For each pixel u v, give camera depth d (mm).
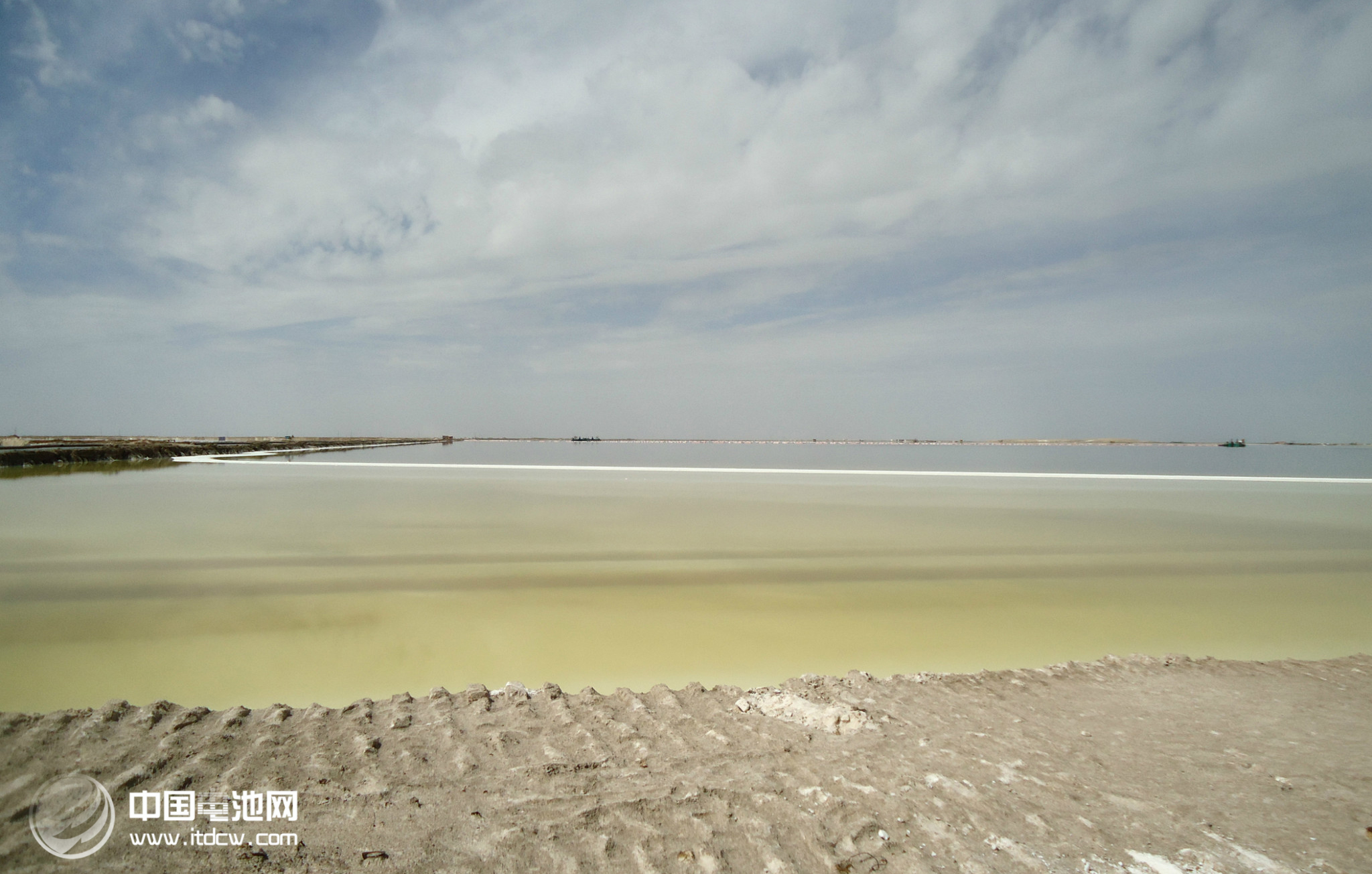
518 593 7727
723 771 3291
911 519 13602
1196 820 2883
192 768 3150
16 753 3166
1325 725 4039
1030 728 3947
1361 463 39594
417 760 3328
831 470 28875
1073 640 6344
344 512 13906
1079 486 21312
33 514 13141
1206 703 4430
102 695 4699
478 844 2602
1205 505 16359
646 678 5266
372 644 5961
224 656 5582
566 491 19078
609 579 8398
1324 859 2578
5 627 6207
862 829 2770
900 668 5574
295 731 3660
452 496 17484
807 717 4027
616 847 2609
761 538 11297
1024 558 9859
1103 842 2705
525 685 4777
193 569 8625
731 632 6477
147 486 19547
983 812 2930
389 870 2418
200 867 2395
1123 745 3711
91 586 7691
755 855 2568
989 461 39500
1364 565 9516
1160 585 8352
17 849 2434
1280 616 7141
